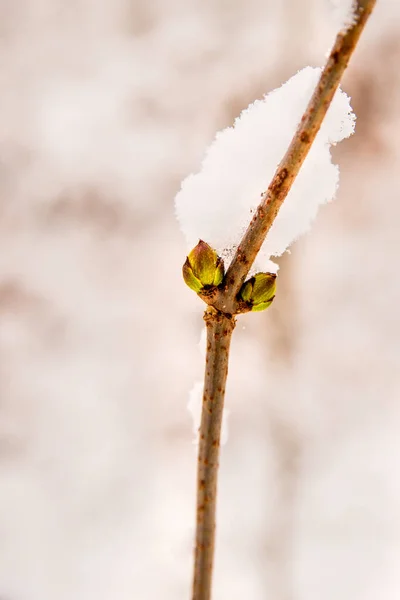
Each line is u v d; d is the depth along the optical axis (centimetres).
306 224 48
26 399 77
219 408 47
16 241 83
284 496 72
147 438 76
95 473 75
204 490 47
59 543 71
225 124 81
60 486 74
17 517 72
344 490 72
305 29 77
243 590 67
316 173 48
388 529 71
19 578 69
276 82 79
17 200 84
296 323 77
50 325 81
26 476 74
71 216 84
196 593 47
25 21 87
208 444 47
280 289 77
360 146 81
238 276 47
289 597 67
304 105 48
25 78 86
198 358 78
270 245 48
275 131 48
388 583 68
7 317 81
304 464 73
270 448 74
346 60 45
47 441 76
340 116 48
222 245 48
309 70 48
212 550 47
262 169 48
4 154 85
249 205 48
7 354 79
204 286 47
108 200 84
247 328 77
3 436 76
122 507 73
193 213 48
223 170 48
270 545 70
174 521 71
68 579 69
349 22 45
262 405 75
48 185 84
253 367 76
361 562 69
